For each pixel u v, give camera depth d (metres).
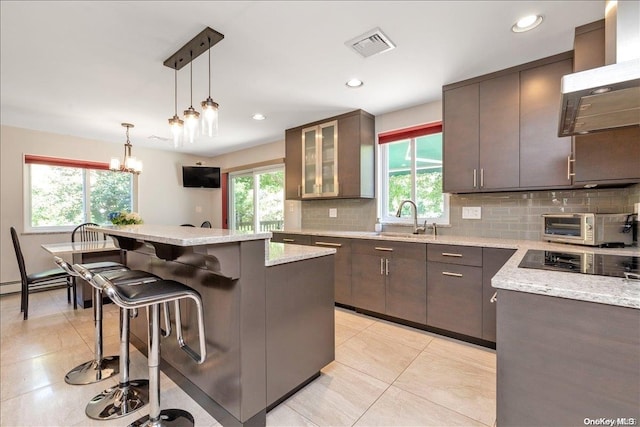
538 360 0.92
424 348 2.31
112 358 2.16
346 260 3.15
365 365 2.06
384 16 1.79
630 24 1.27
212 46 2.09
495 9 1.72
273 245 2.18
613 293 0.82
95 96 2.96
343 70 2.46
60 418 1.55
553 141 2.21
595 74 1.04
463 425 1.49
